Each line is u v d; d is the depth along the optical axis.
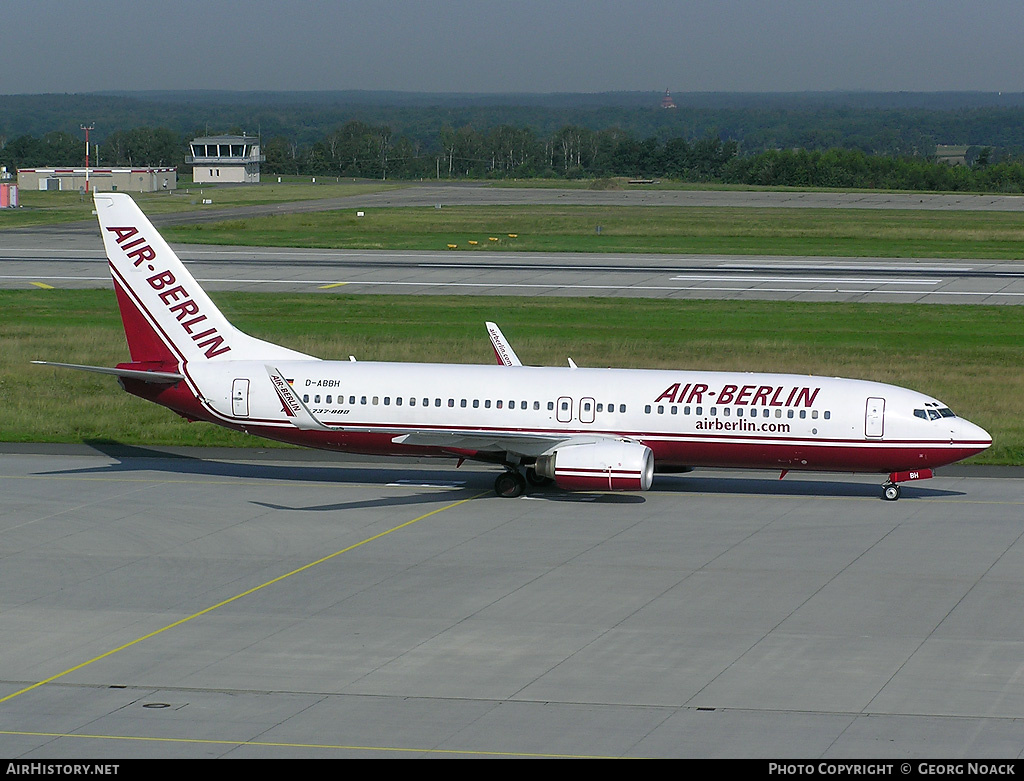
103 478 147.00
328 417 140.00
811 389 135.38
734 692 82.62
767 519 129.38
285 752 73.25
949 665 87.50
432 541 120.69
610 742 74.62
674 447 136.12
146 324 143.88
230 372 141.50
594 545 119.12
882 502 137.50
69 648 91.44
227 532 123.75
